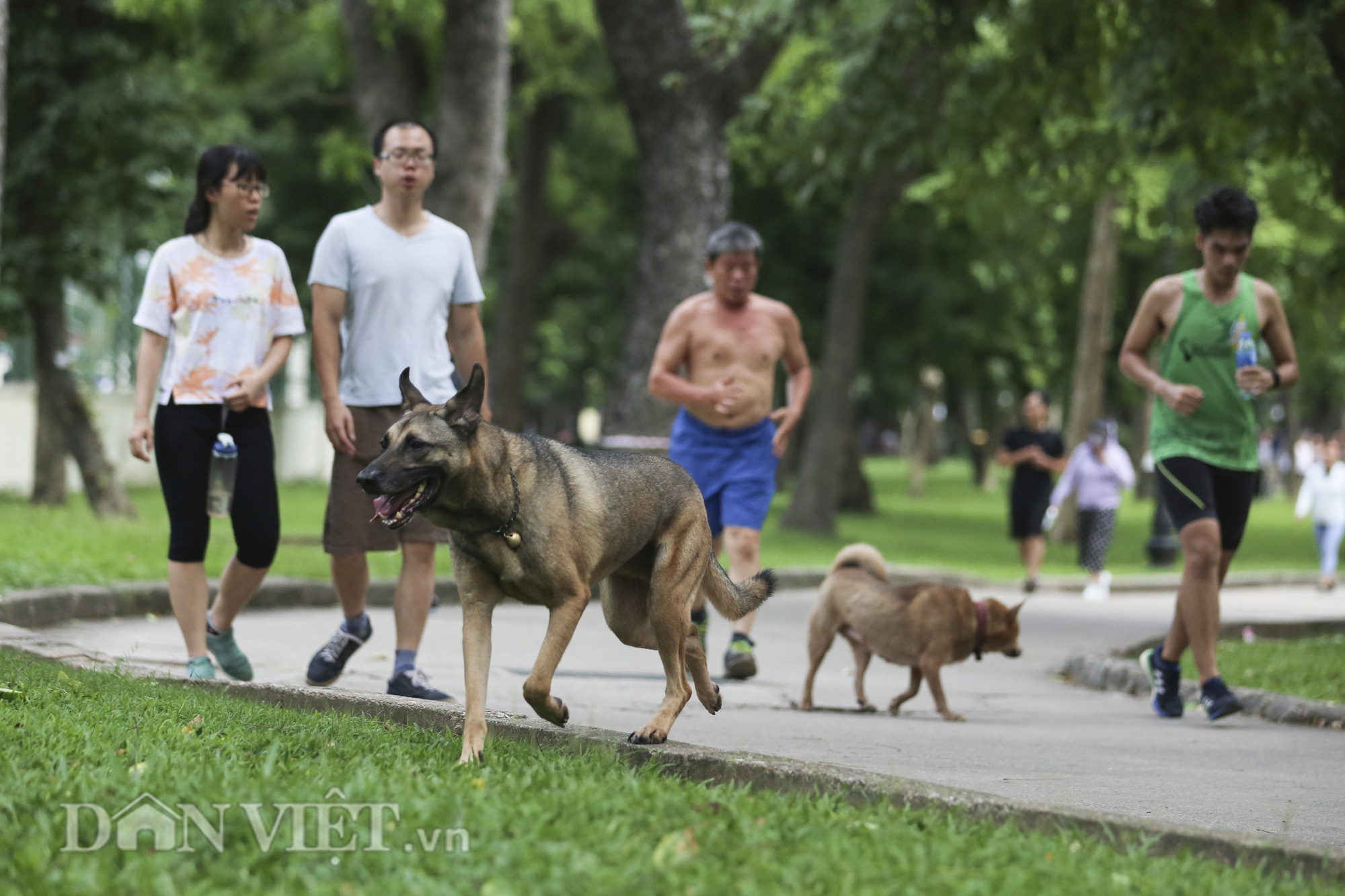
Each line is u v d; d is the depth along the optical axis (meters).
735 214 41.72
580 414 75.44
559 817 4.86
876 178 33.34
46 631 12.01
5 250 26.00
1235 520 10.23
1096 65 17.11
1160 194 25.23
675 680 6.86
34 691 6.91
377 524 9.09
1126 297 47.69
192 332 8.84
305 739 6.20
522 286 38.94
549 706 6.47
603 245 46.62
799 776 5.86
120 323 38.81
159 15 27.66
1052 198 23.36
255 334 8.98
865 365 44.28
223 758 5.71
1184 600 10.03
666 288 20.09
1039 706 11.22
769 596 7.65
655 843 4.59
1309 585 27.34
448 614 15.66
